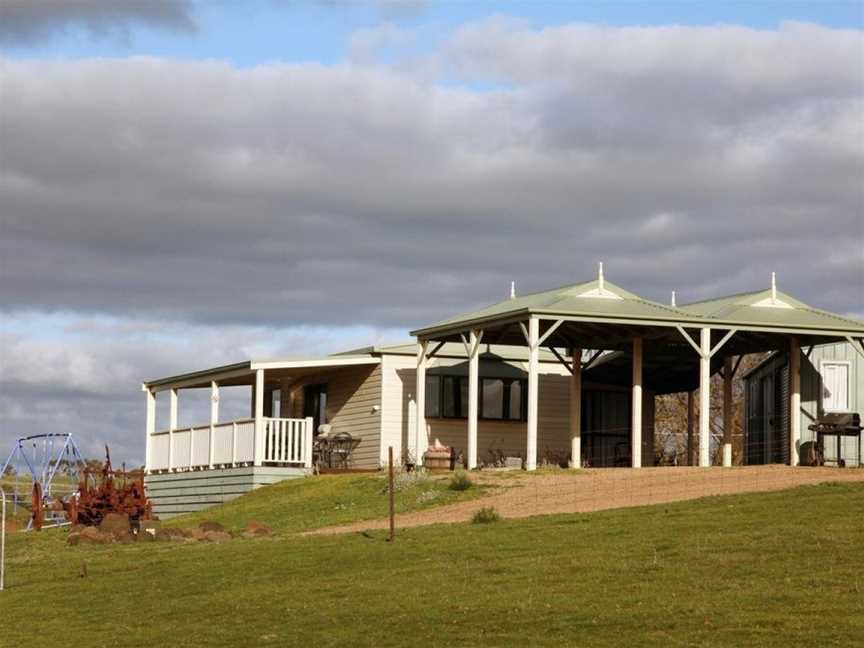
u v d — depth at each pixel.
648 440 41.78
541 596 17.88
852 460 36.22
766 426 39.75
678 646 15.05
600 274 34.94
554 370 40.75
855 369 36.81
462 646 15.67
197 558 22.89
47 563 24.20
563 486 29.06
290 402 42.25
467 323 34.50
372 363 38.59
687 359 38.38
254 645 16.56
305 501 31.30
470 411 34.12
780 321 34.16
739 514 22.61
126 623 18.64
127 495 30.77
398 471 34.62
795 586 17.47
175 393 40.88
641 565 19.31
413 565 20.56
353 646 16.08
